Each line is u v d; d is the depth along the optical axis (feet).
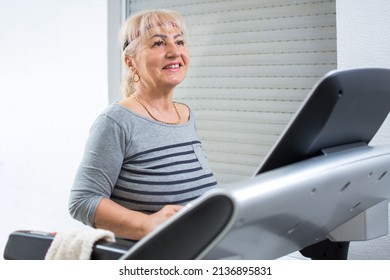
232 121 11.26
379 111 4.26
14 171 14.38
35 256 4.90
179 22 6.86
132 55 6.79
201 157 6.75
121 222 5.78
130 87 7.04
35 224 14.05
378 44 8.43
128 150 6.27
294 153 3.81
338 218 4.29
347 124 3.99
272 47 10.58
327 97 3.58
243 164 11.16
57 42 13.12
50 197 13.71
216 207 2.98
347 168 3.71
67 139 13.21
